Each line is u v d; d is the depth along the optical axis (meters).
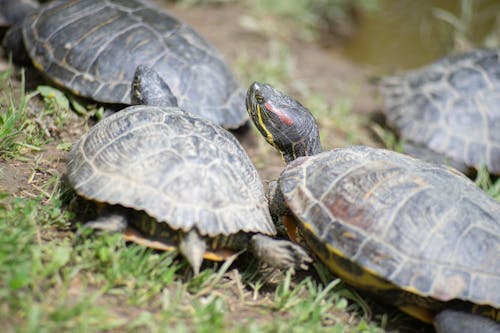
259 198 7.47
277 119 9.00
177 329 5.92
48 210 7.41
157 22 11.03
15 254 6.27
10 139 8.60
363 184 7.24
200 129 7.57
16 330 5.45
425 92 13.00
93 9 11.03
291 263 6.95
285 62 16.34
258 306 6.91
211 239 6.90
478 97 12.54
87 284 6.41
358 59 20.86
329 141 12.46
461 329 6.43
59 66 10.34
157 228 6.80
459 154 11.95
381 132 13.47
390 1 24.72
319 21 22.03
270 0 20.66
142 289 6.49
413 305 6.99
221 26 18.16
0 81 10.38
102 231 6.71
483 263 6.63
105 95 9.87
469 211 7.00
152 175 6.77
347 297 7.36
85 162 7.13
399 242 6.71
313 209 7.29
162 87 9.18
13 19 12.22
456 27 20.59
